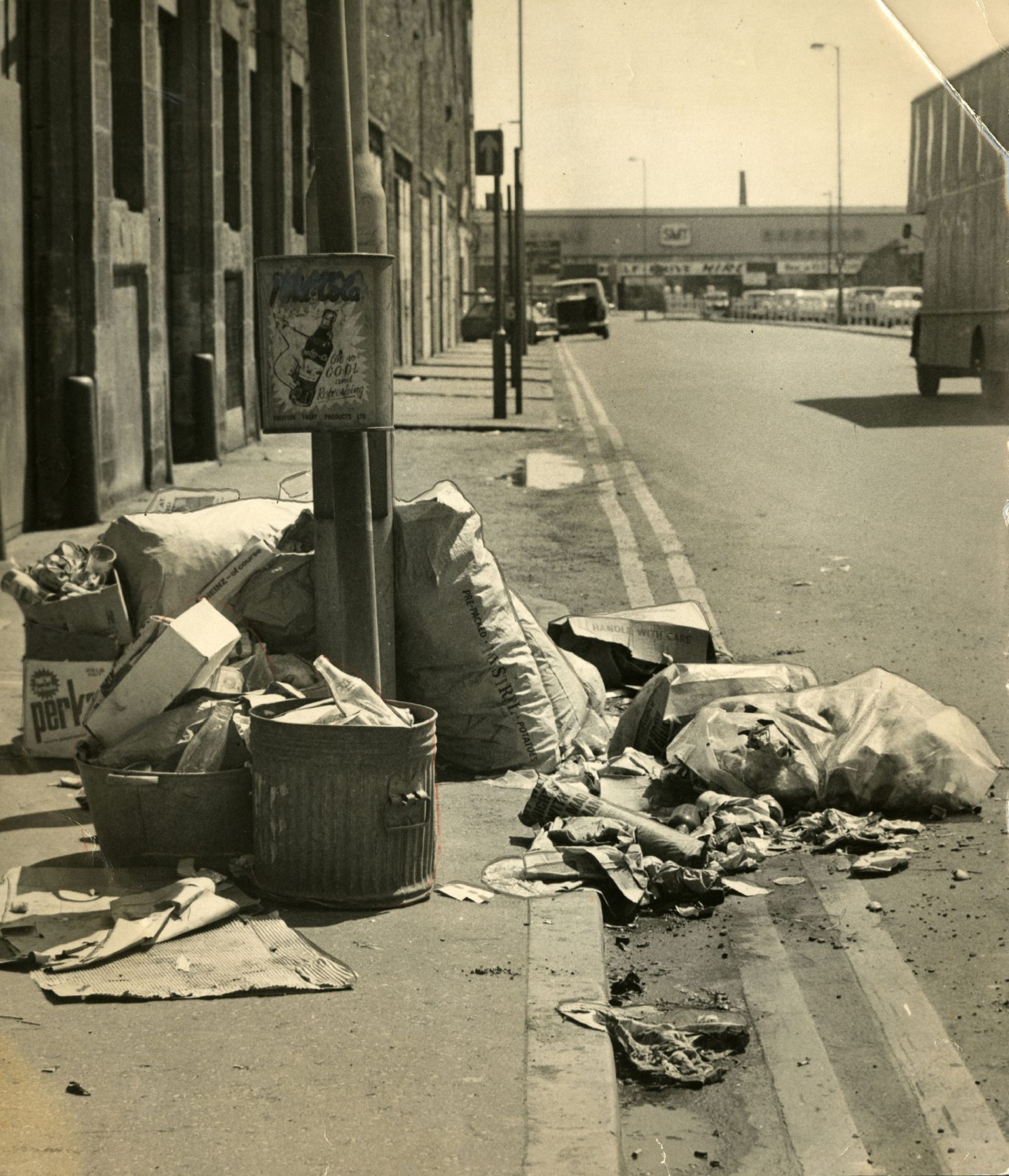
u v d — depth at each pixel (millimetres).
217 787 4230
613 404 23625
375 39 29156
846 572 9531
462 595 5441
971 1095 3178
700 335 52250
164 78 14758
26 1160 2732
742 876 4637
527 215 57781
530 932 3902
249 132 16922
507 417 20922
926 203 22906
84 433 11188
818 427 19234
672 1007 3662
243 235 16797
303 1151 2770
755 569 9758
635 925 4266
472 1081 3049
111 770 4258
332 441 4984
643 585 9281
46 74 10875
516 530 11523
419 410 22094
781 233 58219
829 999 3695
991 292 19922
